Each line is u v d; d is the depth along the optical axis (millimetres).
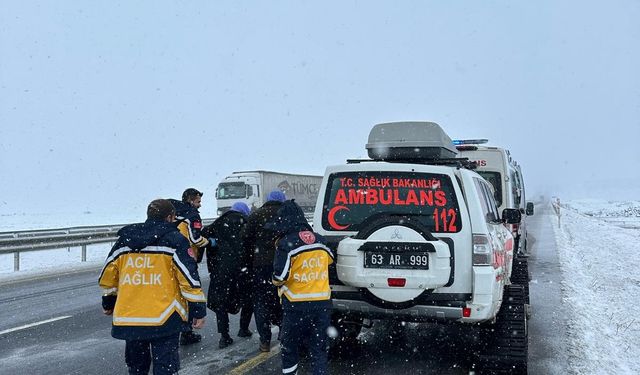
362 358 6156
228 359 6098
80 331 7547
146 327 4141
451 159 6141
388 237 5180
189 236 6180
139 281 4184
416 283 5082
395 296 5156
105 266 4242
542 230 26547
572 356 6188
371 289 5207
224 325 6617
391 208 5527
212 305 6602
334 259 5445
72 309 9109
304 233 4879
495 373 5430
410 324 7824
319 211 5758
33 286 11680
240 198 31141
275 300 6273
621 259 15719
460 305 5102
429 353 6352
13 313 8781
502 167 11094
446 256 5078
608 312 8758
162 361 4219
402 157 6555
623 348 6680
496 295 5254
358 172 5703
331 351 6098
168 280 4227
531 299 9719
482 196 5828
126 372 5688
